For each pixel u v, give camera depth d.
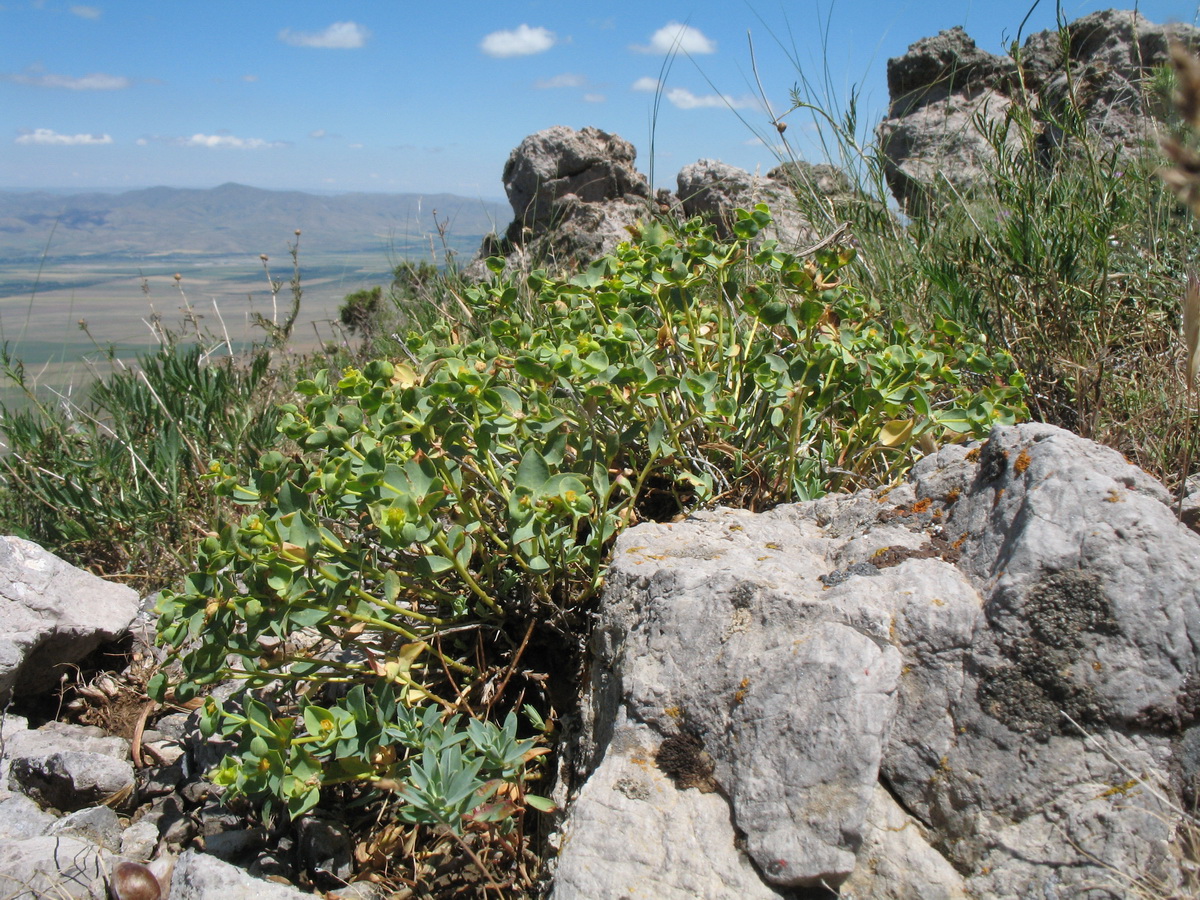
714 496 2.72
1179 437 2.73
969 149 5.65
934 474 2.17
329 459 2.35
